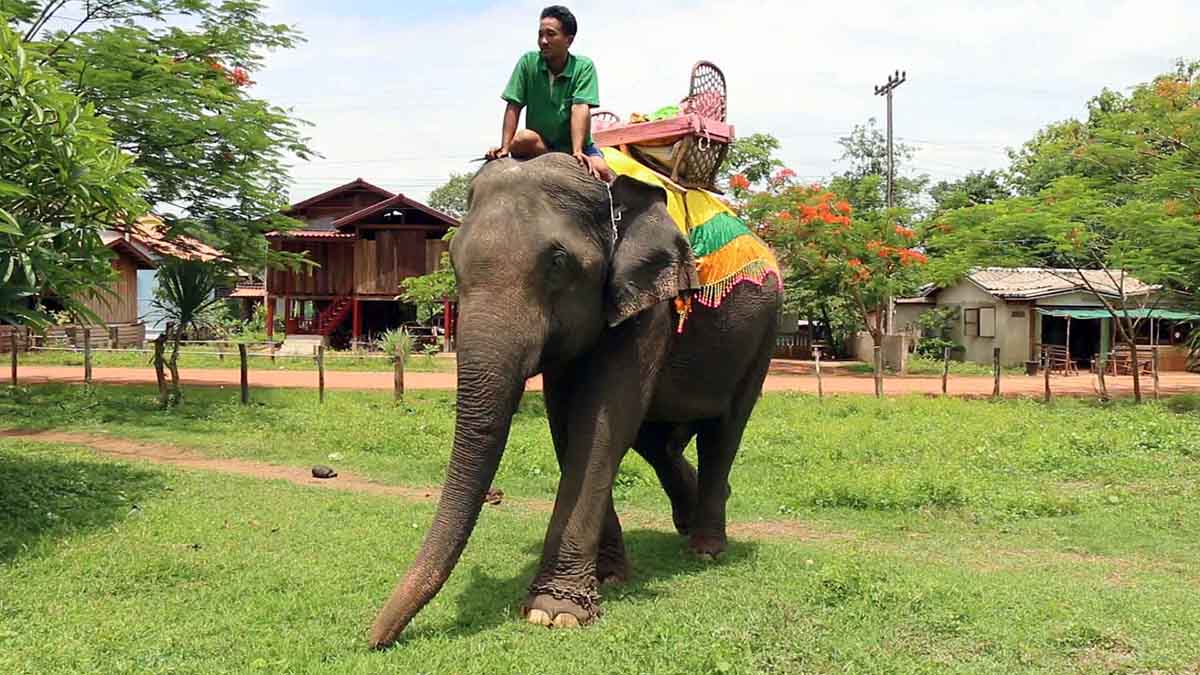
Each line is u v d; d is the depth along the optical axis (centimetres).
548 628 507
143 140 1548
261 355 2955
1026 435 1323
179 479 959
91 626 500
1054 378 2883
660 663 450
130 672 432
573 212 490
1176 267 1939
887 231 2872
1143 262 1942
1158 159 1969
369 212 3388
